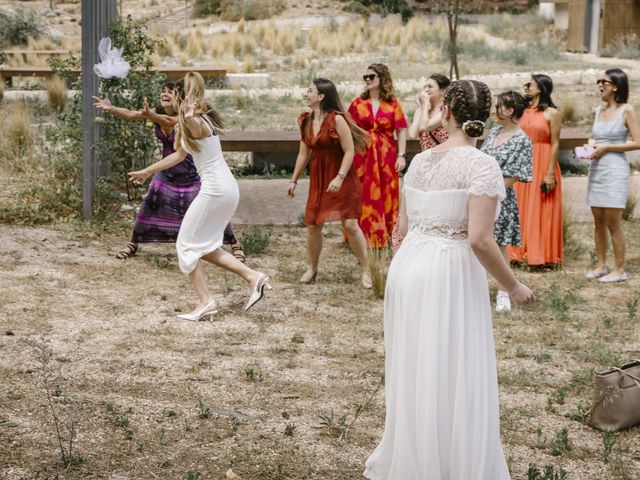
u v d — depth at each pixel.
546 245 8.12
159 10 41.47
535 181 8.07
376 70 8.23
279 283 7.38
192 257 6.17
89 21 8.59
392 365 3.63
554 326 6.52
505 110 7.09
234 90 19.86
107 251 8.05
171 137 7.61
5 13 33.22
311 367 5.44
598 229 7.82
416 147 12.03
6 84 19.94
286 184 11.11
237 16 39.88
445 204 3.47
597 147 7.54
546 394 5.17
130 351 5.55
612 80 7.49
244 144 11.69
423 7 43.25
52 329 5.89
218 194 6.09
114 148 9.53
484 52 26.00
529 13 40.62
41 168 11.14
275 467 4.11
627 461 4.32
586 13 29.20
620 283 7.77
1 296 6.52
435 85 7.21
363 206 8.28
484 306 3.53
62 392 4.84
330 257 8.39
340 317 6.50
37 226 8.75
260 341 5.88
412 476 3.51
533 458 4.33
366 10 41.75
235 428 4.45
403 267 3.57
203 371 5.27
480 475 3.38
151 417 4.58
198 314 6.24
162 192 7.79
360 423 4.63
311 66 23.86
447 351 3.43
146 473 3.99
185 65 23.25
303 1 42.59
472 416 3.43
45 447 4.18
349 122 7.00
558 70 23.44
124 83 9.45
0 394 4.76
